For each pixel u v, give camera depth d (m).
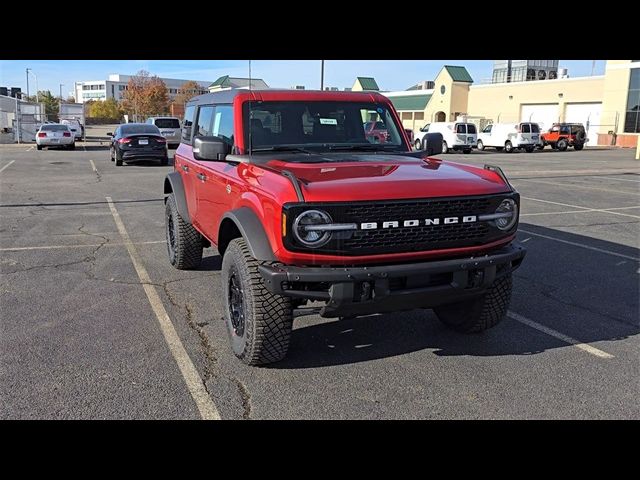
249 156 4.89
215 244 5.37
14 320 5.43
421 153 5.44
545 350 4.87
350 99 5.57
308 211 3.76
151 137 21.84
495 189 4.25
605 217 11.48
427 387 4.19
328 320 5.55
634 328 5.39
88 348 4.80
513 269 4.48
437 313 5.42
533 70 65.50
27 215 11.09
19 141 38.56
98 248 8.37
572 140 41.16
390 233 3.90
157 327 5.30
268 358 4.36
